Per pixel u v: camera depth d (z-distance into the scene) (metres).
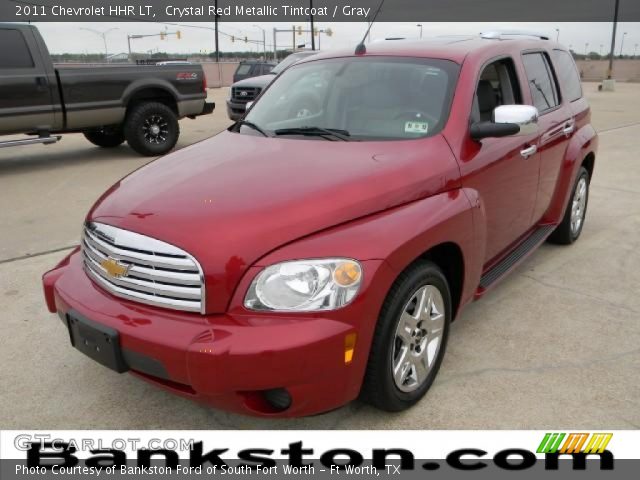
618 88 31.08
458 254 3.01
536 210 4.30
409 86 3.42
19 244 5.31
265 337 2.25
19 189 7.43
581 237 5.49
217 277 2.32
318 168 2.80
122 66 9.20
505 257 3.98
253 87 12.51
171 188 2.71
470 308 3.99
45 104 8.48
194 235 2.37
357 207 2.56
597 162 9.06
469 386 3.07
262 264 2.33
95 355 2.56
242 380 2.25
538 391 3.03
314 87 3.71
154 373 2.39
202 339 2.27
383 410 2.81
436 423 2.79
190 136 12.27
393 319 2.54
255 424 2.83
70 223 5.93
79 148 10.81
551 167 4.35
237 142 3.38
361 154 2.98
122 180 3.11
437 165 2.95
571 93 4.99
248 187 2.63
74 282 2.76
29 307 4.03
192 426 2.82
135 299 2.49
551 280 4.47
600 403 2.93
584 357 3.36
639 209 6.41
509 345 3.49
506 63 3.89
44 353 3.45
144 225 2.47
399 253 2.48
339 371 2.36
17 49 8.20
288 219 2.42
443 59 3.52
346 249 2.38
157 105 9.67
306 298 2.30
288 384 2.29
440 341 3.00
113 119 9.29
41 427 2.81
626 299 4.14
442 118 3.21
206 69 34.84
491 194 3.37
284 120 3.60
